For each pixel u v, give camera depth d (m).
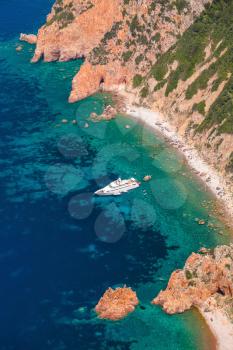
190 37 157.38
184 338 96.00
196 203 124.12
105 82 166.25
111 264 110.31
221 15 157.12
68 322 99.44
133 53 165.88
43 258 111.94
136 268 109.31
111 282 106.62
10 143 145.12
